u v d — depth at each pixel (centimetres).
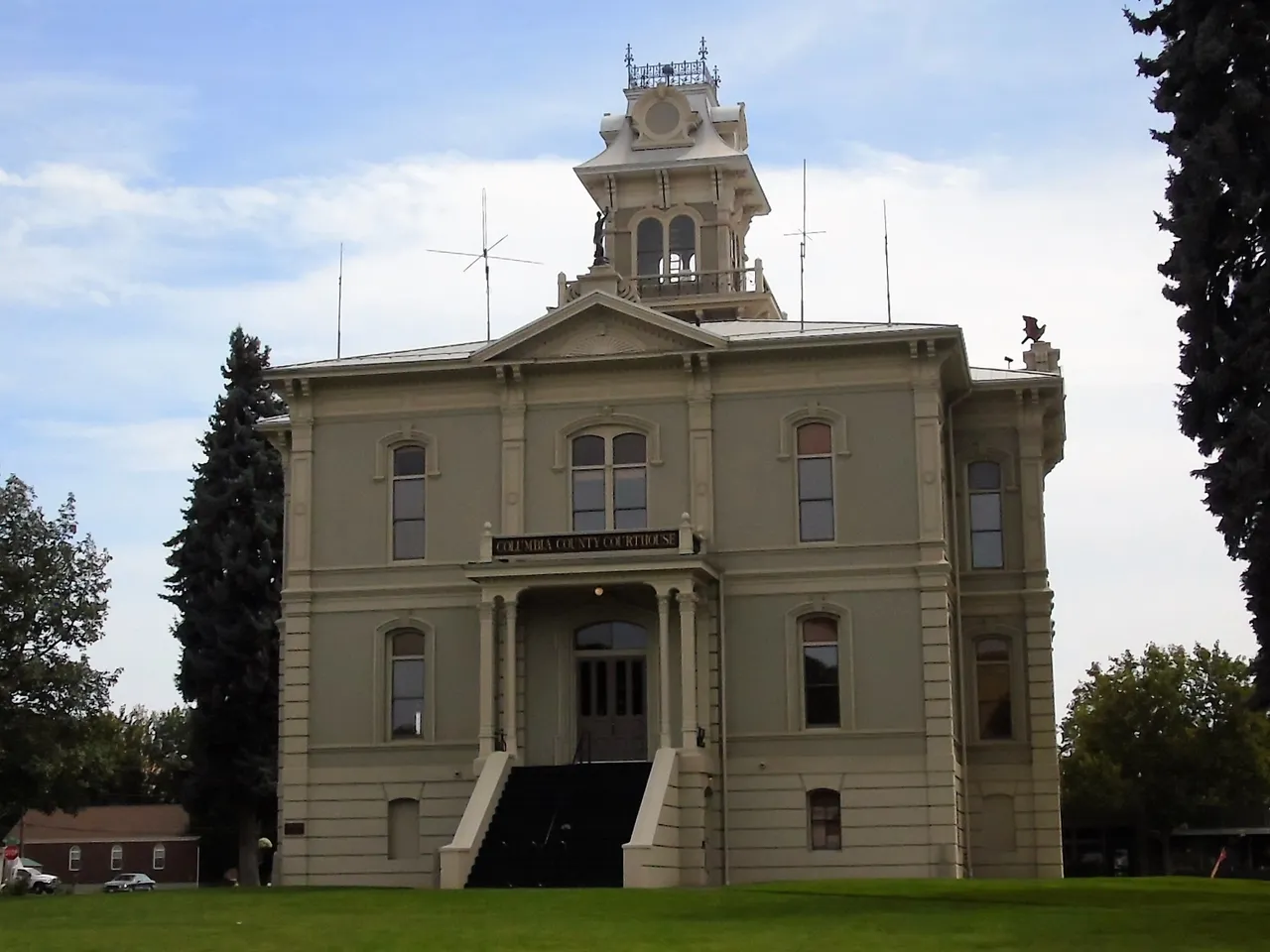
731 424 4666
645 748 4603
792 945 2281
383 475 4825
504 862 4106
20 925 2798
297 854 4688
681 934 2453
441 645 4716
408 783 4662
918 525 4528
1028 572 4900
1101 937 2356
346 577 4794
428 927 2620
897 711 4459
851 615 4522
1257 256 3147
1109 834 8738
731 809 4472
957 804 4522
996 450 4962
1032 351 5297
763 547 4584
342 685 4750
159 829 10112
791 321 5056
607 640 4669
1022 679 4869
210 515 6525
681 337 4672
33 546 5553
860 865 4400
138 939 2467
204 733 6412
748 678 4534
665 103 6084
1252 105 3106
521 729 4616
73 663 5472
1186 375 3200
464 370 4784
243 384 6712
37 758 5312
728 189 5984
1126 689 8394
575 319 4731
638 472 4709
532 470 4744
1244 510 3058
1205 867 8744
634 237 5994
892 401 4600
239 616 6450
